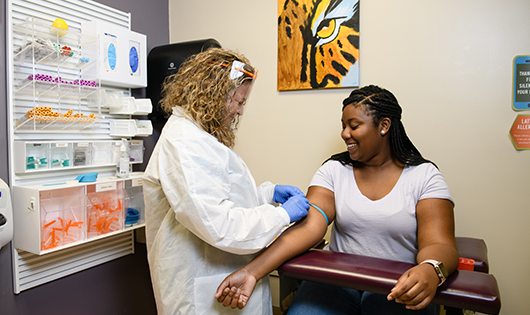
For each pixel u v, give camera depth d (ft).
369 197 3.88
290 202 3.35
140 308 6.52
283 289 4.20
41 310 4.97
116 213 5.26
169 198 2.93
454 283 2.57
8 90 4.47
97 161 5.33
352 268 2.89
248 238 2.92
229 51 3.29
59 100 4.70
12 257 4.61
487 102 4.79
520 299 4.74
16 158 4.49
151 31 6.76
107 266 5.90
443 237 3.16
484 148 4.83
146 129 5.74
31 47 4.38
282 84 6.06
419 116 5.18
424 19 5.08
